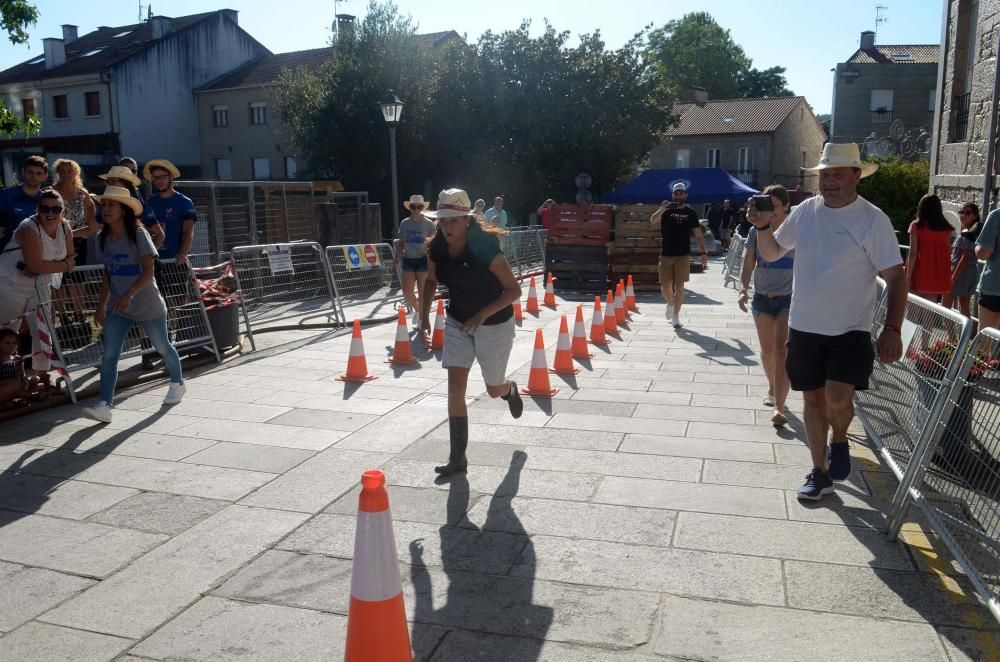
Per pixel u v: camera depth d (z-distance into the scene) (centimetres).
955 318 389
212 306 850
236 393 698
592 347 948
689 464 504
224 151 4247
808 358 425
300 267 1120
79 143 3997
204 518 422
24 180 716
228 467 502
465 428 486
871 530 402
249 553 380
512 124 3412
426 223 1022
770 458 515
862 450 538
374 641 247
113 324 607
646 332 1070
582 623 315
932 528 392
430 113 3391
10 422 605
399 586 252
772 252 452
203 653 296
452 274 471
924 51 4181
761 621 315
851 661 287
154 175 780
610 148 3444
